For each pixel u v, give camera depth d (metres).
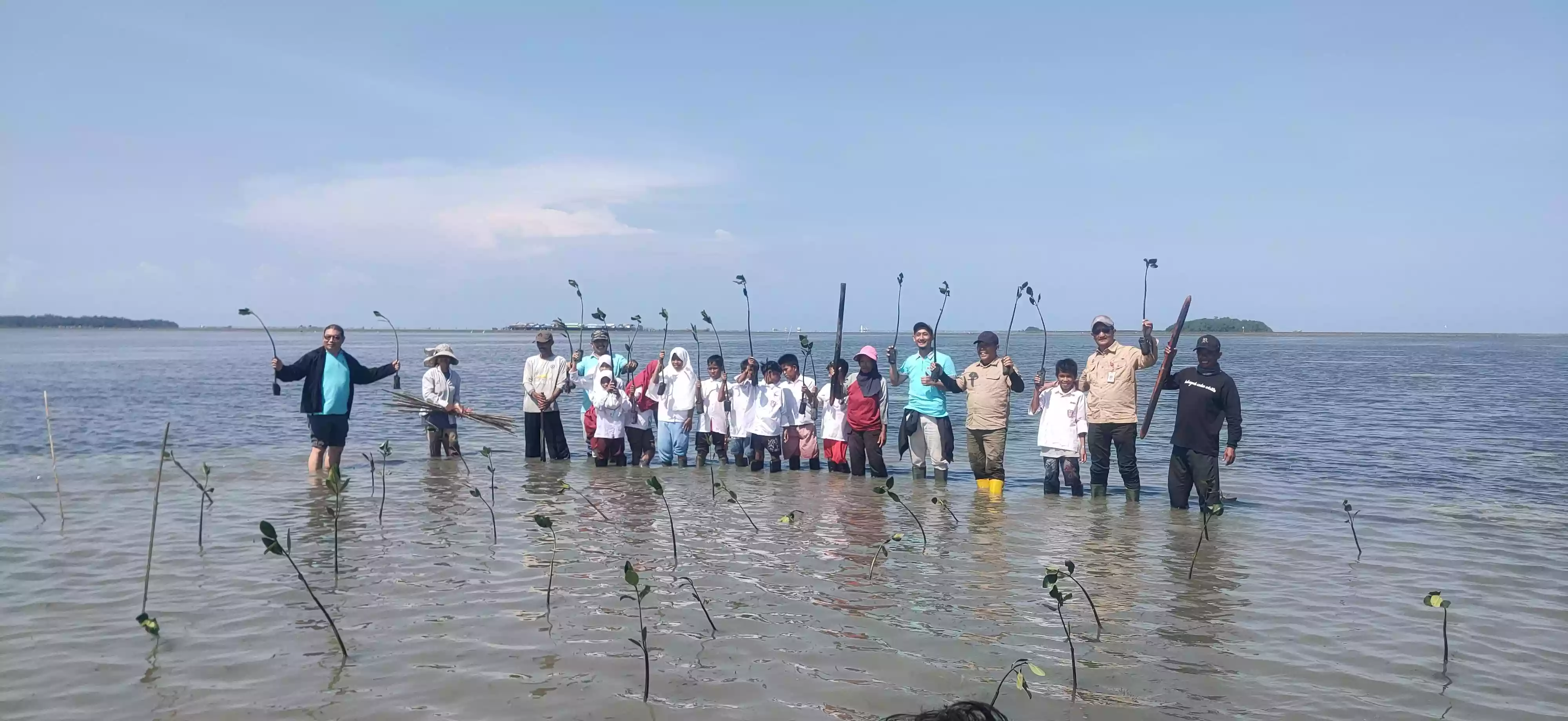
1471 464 13.76
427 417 13.78
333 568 7.15
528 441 14.12
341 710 4.49
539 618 5.93
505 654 5.27
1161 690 4.86
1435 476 12.59
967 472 13.45
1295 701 4.73
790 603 6.33
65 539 8.08
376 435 17.12
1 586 6.61
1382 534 8.84
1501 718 4.54
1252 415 21.64
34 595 6.39
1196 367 10.23
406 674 4.96
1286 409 22.98
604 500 10.34
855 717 4.46
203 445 15.09
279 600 6.29
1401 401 25.45
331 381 11.94
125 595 6.40
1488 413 21.78
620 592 6.56
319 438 11.97
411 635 5.59
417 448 15.16
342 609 6.11
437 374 13.59
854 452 12.41
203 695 4.66
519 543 8.07
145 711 4.47
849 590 6.68
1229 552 8.08
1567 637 5.79
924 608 6.26
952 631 5.79
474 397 26.33
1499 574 7.33
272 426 18.12
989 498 10.95
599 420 13.13
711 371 13.70
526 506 9.88
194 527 8.60
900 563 7.50
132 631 5.64
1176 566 7.52
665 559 7.55
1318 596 6.67
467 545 7.96
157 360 55.12
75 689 4.73
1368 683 4.99
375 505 9.80
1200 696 4.79
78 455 13.73
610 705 4.57
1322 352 82.00
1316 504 10.52
